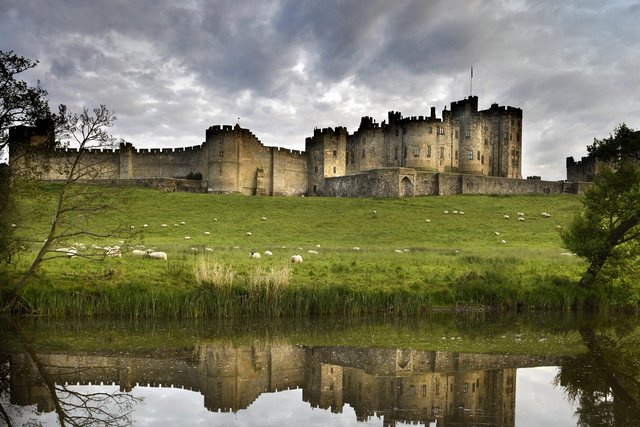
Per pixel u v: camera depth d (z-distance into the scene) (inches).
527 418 535.2
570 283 1238.9
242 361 740.7
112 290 1026.1
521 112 4899.1
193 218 2682.1
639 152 1291.8
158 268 1195.3
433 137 4284.0
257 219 2709.2
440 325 984.3
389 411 561.0
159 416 543.5
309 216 2797.7
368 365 729.6
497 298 1144.8
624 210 1207.6
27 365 704.4
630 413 547.5
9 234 969.5
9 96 931.3
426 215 2815.0
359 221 2696.9
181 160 4335.6
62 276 1082.1
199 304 1011.9
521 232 2487.7
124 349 785.6
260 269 1158.3
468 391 624.1
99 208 1045.2
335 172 4576.8
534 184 3727.9
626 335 914.7
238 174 4079.7
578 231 1242.0
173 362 732.7
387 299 1100.5
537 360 751.7
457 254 1733.5
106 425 516.1
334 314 1064.2
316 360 749.9
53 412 550.9
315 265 1336.1
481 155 4510.3
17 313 961.5
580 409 559.2
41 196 987.9
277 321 996.6
